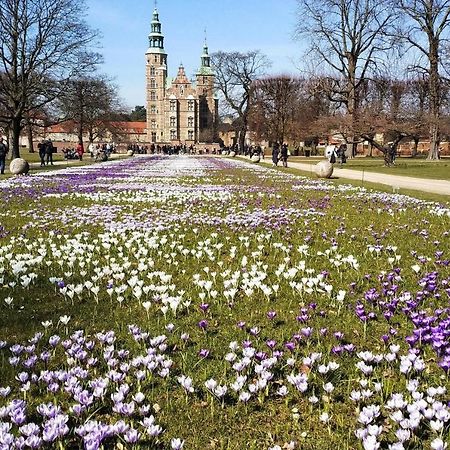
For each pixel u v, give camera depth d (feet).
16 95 127.95
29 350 12.48
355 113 127.95
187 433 9.68
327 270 21.34
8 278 19.97
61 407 10.57
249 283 17.97
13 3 121.19
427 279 18.43
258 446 9.27
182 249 25.20
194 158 199.52
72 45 124.77
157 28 447.42
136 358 12.07
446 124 140.56
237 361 12.55
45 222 33.17
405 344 13.57
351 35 152.66
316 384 11.36
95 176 78.33
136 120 601.62
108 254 24.07
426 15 137.28
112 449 9.14
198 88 437.99
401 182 72.74
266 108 244.83
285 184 65.87
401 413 9.48
